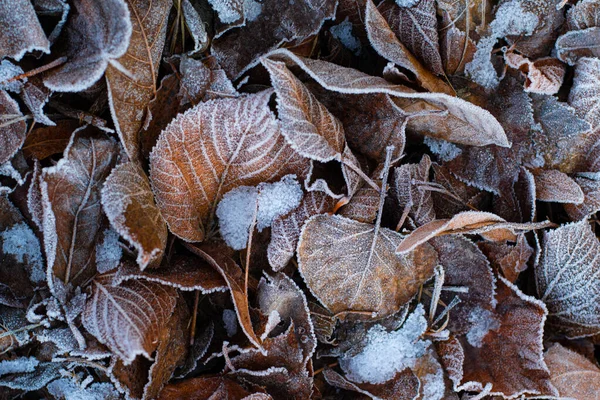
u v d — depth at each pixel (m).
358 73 0.59
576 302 0.62
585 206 0.61
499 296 0.61
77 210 0.57
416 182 0.60
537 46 0.61
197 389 0.58
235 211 0.59
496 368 0.61
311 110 0.58
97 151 0.57
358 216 0.59
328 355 0.61
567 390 0.61
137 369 0.58
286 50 0.57
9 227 0.58
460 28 0.60
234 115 0.58
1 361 0.58
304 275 0.59
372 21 0.59
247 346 0.58
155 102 0.58
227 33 0.59
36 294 0.58
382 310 0.60
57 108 0.58
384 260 0.60
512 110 0.61
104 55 0.55
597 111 0.61
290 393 0.59
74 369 0.58
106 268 0.57
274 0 0.59
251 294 0.60
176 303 0.58
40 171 0.57
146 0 0.57
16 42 0.56
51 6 0.56
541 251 0.62
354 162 0.59
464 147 0.61
